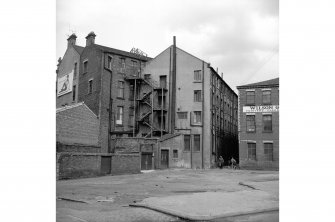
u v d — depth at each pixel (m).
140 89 40.75
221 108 44.16
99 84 36.16
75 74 40.97
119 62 39.81
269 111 36.53
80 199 12.08
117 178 23.03
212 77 39.78
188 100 38.66
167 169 35.09
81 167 23.38
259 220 8.48
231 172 30.16
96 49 37.69
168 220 8.52
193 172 30.23
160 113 39.78
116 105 38.62
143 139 34.69
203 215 8.65
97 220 8.55
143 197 12.84
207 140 37.44
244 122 37.34
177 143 37.12
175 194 13.77
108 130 36.69
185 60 39.38
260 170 34.62
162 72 40.09
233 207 9.78
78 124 31.42
